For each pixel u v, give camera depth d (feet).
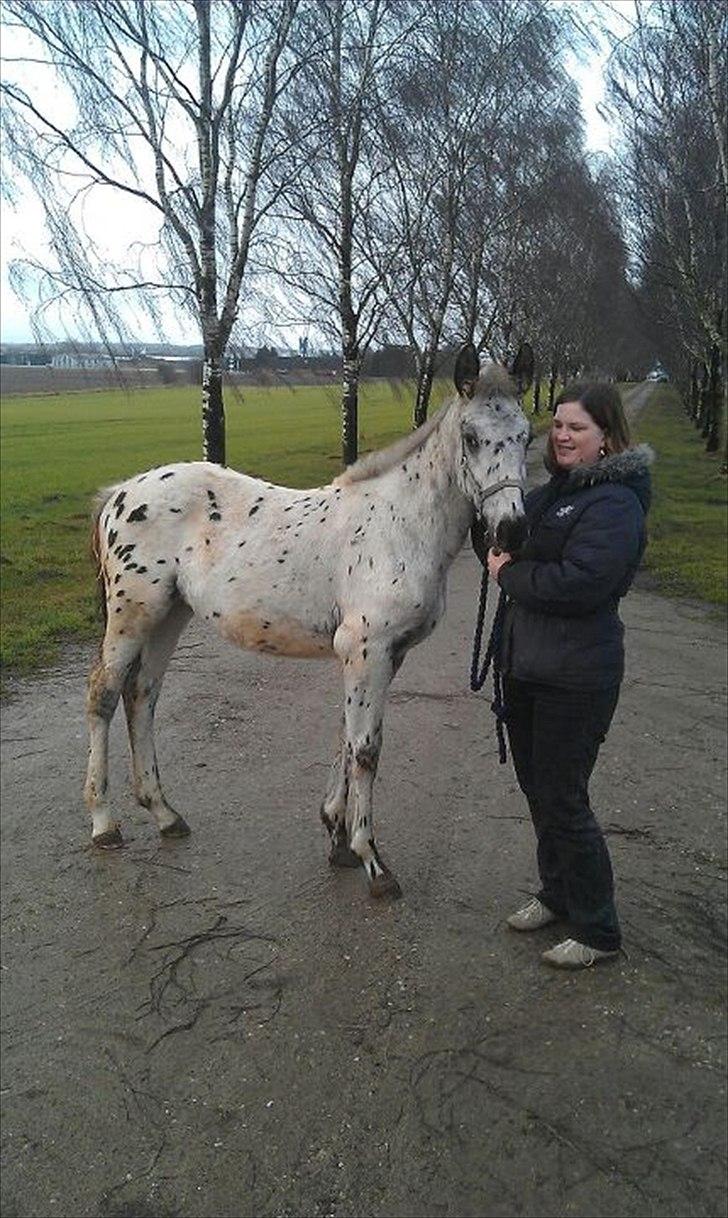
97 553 13.78
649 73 54.90
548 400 128.67
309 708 18.67
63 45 28.78
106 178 30.04
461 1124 8.15
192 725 17.70
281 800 14.53
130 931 11.15
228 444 74.84
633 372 236.02
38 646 22.54
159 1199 7.46
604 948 10.26
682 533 38.50
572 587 9.04
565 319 84.84
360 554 11.64
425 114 43.65
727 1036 9.21
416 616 11.51
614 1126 8.10
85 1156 7.89
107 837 13.06
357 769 11.68
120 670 13.08
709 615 26.61
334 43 34.68
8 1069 8.91
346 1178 7.62
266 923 11.27
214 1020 9.56
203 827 13.69
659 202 59.31
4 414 116.98
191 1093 8.58
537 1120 8.18
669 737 17.06
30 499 47.32
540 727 9.77
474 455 10.32
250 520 12.66
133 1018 9.61
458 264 54.70
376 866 11.77
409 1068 8.84
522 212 59.31
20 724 17.72
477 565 33.83
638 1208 7.30
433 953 10.61
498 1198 7.41
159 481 13.23
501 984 10.05
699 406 101.91
